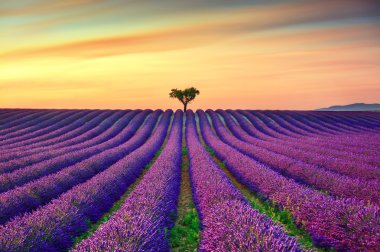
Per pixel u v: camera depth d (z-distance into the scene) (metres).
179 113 56.22
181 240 7.90
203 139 33.75
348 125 42.06
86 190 10.48
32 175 13.62
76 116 46.69
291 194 9.73
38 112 49.97
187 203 11.39
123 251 5.15
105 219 9.17
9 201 9.13
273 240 5.24
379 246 6.08
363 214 6.92
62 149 22.14
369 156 18.39
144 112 54.75
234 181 15.10
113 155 19.81
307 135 33.84
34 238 6.48
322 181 11.97
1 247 5.77
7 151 21.44
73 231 7.84
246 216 6.68
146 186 10.52
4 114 46.59
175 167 15.45
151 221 7.04
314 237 7.48
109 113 51.41
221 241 5.96
